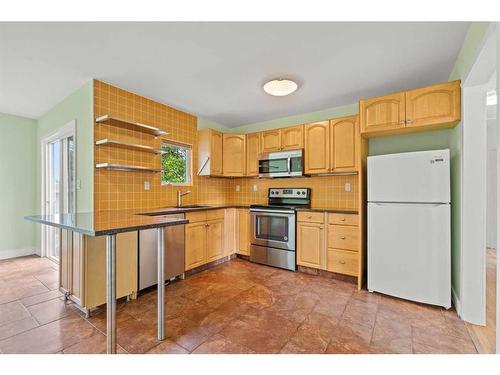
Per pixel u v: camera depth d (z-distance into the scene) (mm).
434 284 2268
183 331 1879
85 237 2096
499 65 1222
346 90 2934
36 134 4090
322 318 2076
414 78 2615
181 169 3785
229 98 3193
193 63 2316
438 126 2414
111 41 1964
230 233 3842
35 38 1911
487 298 2459
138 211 2670
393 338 1796
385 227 2516
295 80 2670
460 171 2176
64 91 2939
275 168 3691
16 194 3891
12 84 2746
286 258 3369
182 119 3682
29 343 1723
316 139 3373
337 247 3004
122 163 2861
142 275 2541
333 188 3529
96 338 1785
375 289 2574
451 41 1970
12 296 2473
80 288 2107
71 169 3264
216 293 2592
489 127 4410
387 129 2551
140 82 2713
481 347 1689
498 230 1209
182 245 3010
